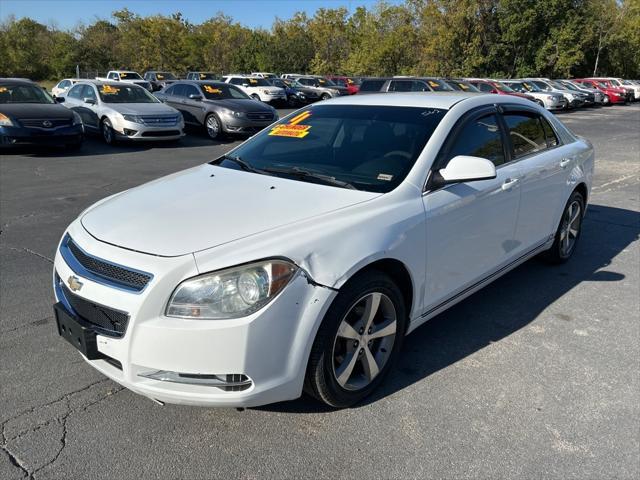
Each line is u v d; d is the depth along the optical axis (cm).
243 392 241
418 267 301
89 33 5584
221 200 294
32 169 984
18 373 313
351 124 369
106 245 257
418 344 358
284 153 364
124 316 238
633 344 362
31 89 1212
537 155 429
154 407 285
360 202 288
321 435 266
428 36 4034
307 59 5291
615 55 4919
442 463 248
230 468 243
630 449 259
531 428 273
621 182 940
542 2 3947
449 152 336
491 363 335
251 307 233
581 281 473
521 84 2775
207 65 5406
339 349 274
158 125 1298
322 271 249
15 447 253
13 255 512
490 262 376
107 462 245
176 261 237
